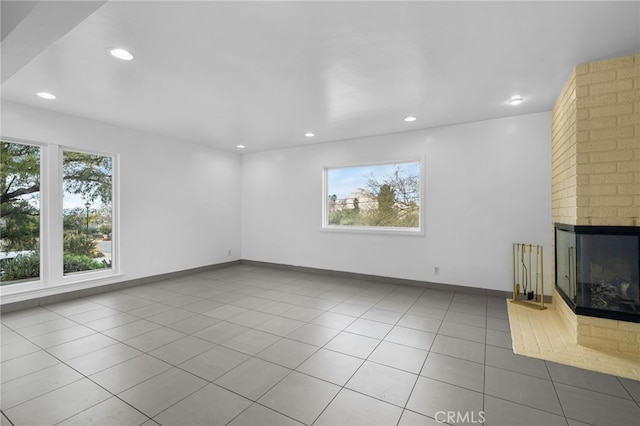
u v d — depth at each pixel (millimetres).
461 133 4473
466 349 2711
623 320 2570
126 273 4766
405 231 4945
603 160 2609
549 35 2230
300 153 6027
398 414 1859
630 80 2514
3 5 1584
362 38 2264
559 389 2109
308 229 5949
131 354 2607
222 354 2615
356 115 4094
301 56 2527
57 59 2559
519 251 4129
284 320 3412
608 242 2615
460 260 4512
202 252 5969
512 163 4148
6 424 1766
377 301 4109
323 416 1842
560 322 3311
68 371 2332
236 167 6723
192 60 2588
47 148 3941
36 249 3922
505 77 2934
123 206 4719
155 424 1770
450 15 1996
